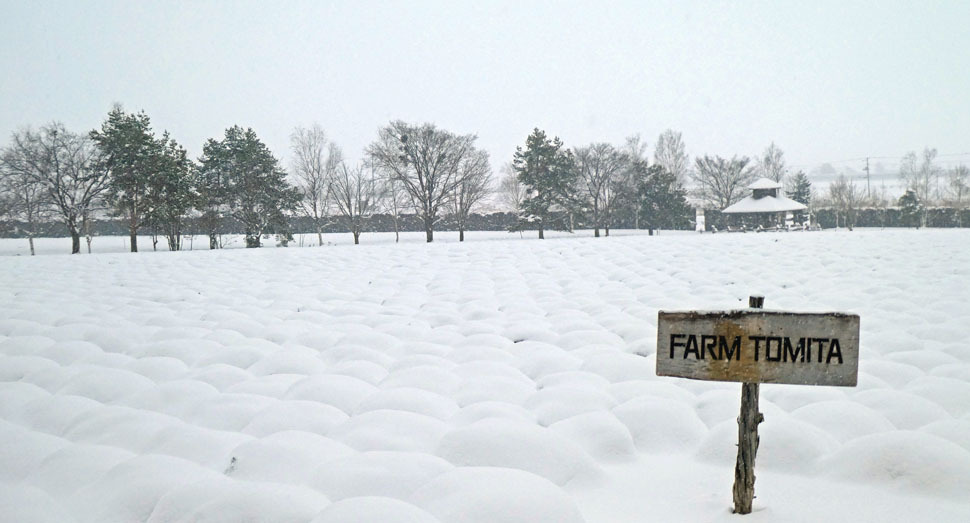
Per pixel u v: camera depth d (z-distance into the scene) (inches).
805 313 113.6
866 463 138.6
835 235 874.1
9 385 217.8
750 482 121.0
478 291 427.8
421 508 118.1
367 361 240.1
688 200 3053.6
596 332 280.4
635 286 434.9
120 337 293.3
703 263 546.6
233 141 1670.8
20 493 132.5
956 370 213.9
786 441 152.9
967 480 127.9
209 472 144.2
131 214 1503.4
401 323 316.8
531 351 261.1
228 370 232.4
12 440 167.8
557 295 404.8
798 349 114.3
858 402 188.1
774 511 122.0
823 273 468.4
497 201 2888.8
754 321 115.7
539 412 184.5
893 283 412.5
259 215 1694.1
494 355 251.6
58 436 179.8
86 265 645.9
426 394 194.5
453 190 1943.9
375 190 2098.9
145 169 1475.1
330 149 2005.4
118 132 1476.4
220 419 184.9
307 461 143.7
